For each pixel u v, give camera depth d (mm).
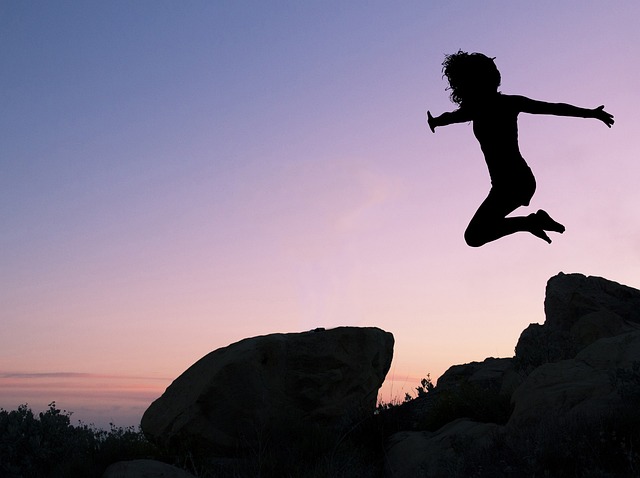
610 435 6484
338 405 13008
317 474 9125
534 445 6707
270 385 12578
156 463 9859
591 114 5602
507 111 5676
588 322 12531
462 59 5840
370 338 13953
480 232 5750
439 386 14273
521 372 11188
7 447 10461
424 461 8359
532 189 5707
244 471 9773
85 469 10141
